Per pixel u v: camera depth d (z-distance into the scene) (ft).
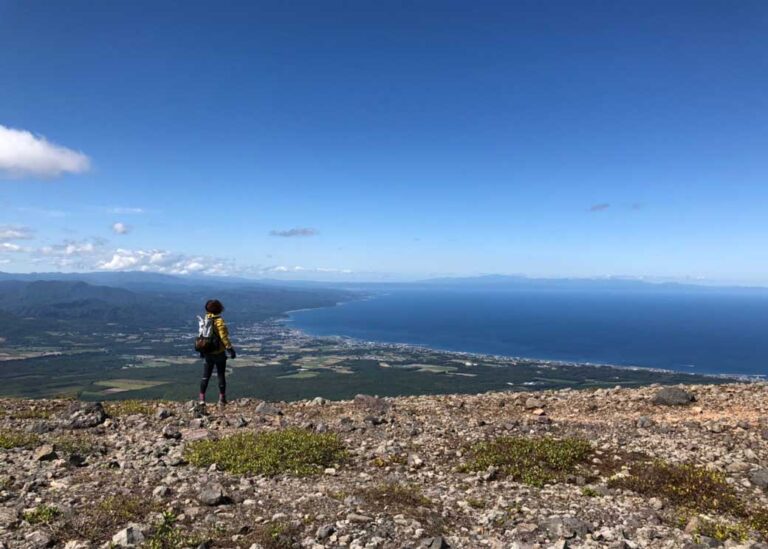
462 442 46.32
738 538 28.30
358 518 28.37
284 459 39.63
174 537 25.11
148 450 41.32
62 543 24.14
